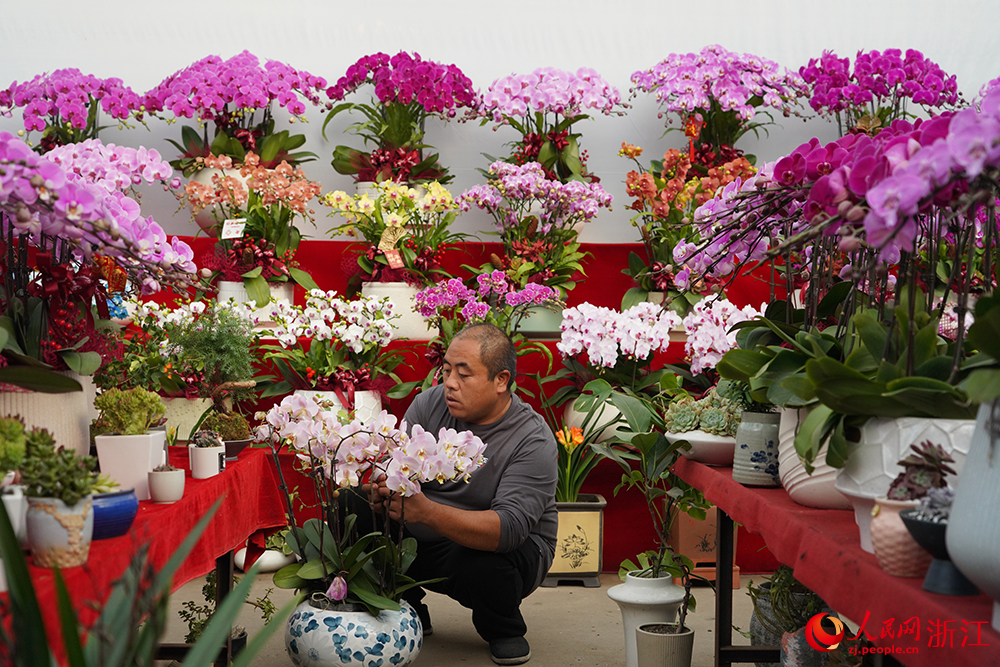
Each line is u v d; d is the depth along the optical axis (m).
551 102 4.30
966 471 1.00
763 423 1.92
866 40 4.96
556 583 3.49
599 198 4.07
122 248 1.63
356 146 4.86
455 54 4.91
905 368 1.33
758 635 2.36
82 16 4.77
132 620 1.04
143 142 4.79
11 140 1.39
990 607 0.99
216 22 4.83
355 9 4.88
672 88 4.37
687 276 2.09
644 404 2.77
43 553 1.20
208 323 2.67
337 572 2.23
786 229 1.85
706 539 3.57
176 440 2.49
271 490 2.61
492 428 2.59
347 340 3.36
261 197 4.00
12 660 0.94
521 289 3.96
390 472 2.02
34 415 1.67
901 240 1.10
